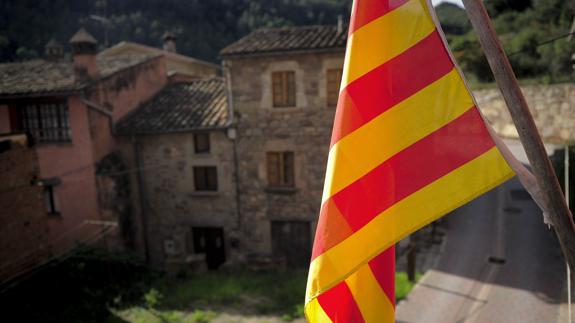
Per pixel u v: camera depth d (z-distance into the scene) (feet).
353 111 8.71
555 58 83.87
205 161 51.72
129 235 52.85
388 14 8.62
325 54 45.88
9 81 53.93
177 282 47.60
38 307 40.22
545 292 37.04
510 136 81.20
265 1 138.51
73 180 51.65
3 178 36.68
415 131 8.29
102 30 112.16
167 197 53.67
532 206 58.54
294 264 50.98
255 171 50.19
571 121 69.87
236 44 49.19
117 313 39.99
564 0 94.79
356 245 8.36
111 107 52.95
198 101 56.34
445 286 40.34
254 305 40.27
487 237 50.60
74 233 52.60
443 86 8.23
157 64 62.28
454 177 7.91
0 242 36.29
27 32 95.96
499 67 7.06
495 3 117.39
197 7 127.34
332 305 10.07
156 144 53.11
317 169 48.24
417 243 50.11
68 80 51.55
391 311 10.19
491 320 33.88
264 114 48.70
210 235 53.78
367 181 8.46
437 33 8.38
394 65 8.52
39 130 52.24
